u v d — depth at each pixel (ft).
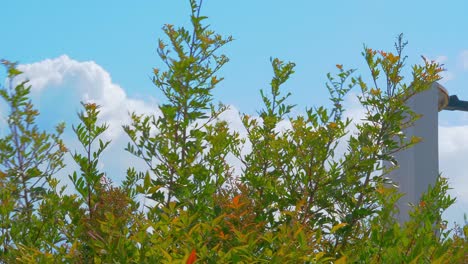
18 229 14.58
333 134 16.47
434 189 14.26
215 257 9.39
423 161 23.30
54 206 14.66
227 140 17.84
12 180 17.31
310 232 11.02
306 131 16.34
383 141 17.24
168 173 16.34
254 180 16.57
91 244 10.39
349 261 10.01
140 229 9.95
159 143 16.71
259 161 18.74
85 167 13.96
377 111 17.80
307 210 14.97
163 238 9.60
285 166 17.10
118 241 9.62
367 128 17.21
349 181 15.92
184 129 17.03
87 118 14.47
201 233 9.95
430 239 10.24
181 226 9.77
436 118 24.08
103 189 13.12
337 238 14.21
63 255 10.66
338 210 15.88
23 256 10.30
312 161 16.01
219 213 12.13
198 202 14.37
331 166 16.24
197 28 18.31
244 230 10.52
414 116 17.98
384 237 11.09
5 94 17.98
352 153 16.72
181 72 17.20
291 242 9.23
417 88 17.84
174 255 9.25
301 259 9.00
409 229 11.55
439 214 13.23
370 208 15.79
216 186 16.67
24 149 18.03
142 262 9.21
